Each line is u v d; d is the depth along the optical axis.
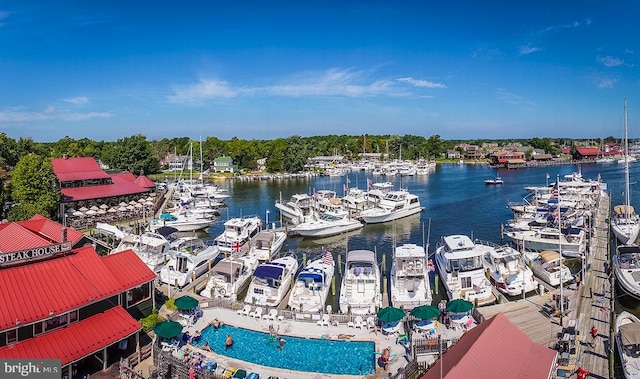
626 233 62.72
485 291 42.97
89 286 31.05
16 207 72.19
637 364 28.56
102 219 80.56
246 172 192.50
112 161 159.50
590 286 45.31
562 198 90.75
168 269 49.09
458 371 22.61
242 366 30.11
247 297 43.03
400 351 31.92
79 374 28.91
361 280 44.56
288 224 88.31
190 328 36.06
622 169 190.12
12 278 28.69
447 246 51.78
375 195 100.12
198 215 87.81
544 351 25.73
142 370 30.05
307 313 37.41
